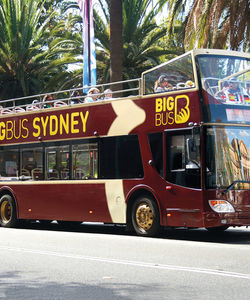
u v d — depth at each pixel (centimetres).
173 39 3353
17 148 1817
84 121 1602
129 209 1479
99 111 1564
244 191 1310
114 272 868
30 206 1755
